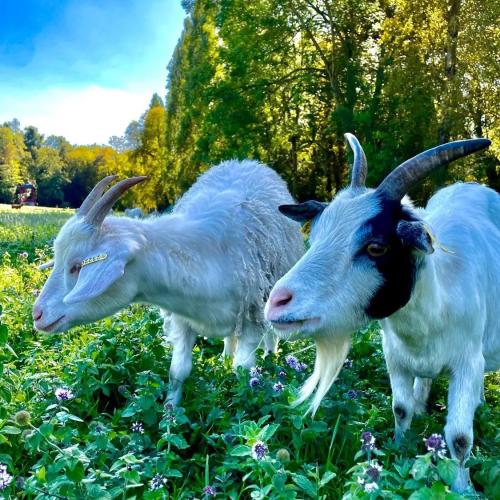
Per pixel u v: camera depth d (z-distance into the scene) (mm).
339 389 1001
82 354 1141
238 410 920
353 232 723
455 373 841
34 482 677
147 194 11680
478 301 844
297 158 7203
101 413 974
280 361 1227
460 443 804
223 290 1072
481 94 4867
